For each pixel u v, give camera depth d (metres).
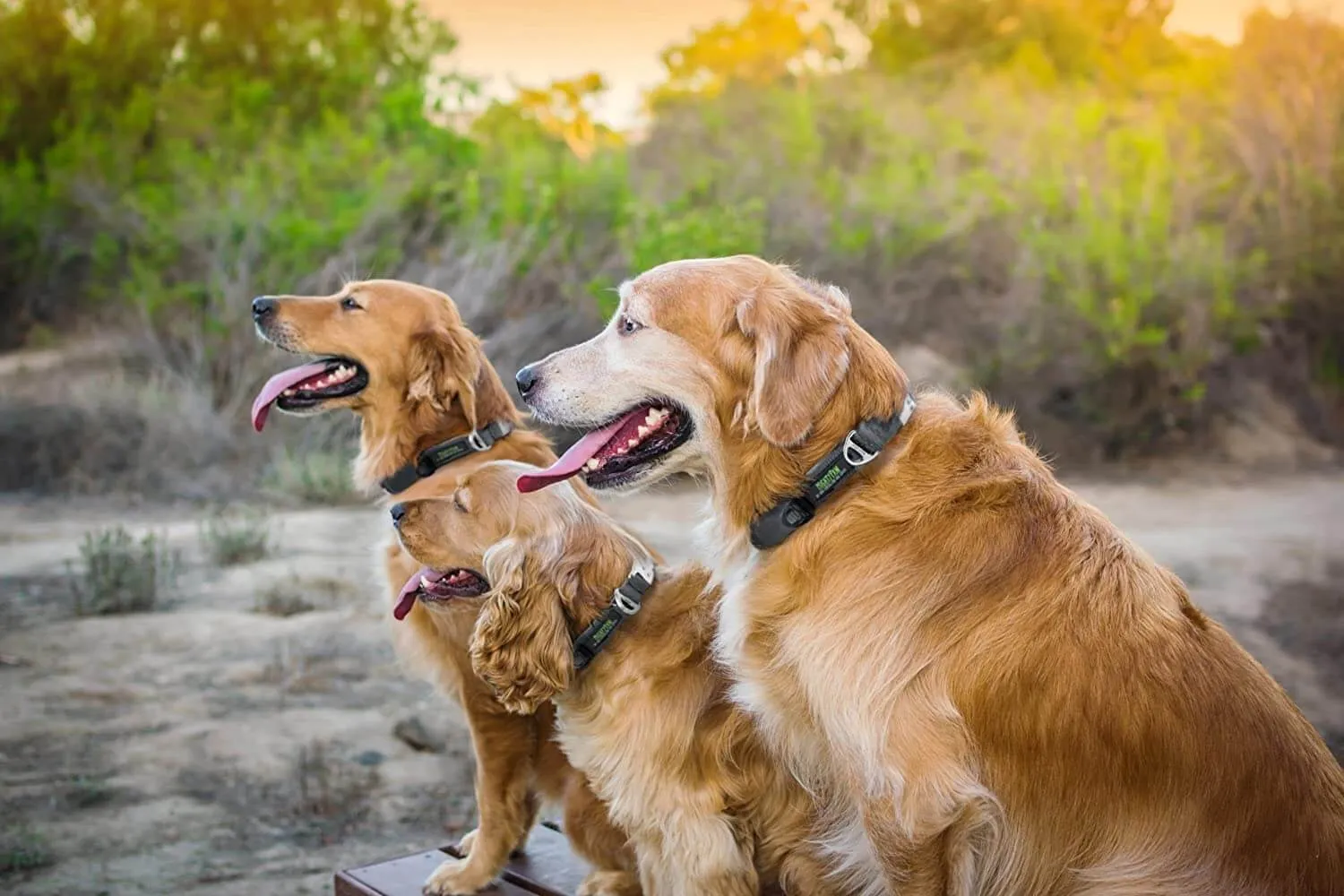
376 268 14.27
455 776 6.41
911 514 3.03
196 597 9.17
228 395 13.86
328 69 17.23
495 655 3.55
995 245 15.07
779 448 3.13
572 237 14.71
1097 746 2.87
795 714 3.13
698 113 17.02
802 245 15.09
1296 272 15.18
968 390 13.87
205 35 17.67
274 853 5.55
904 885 2.95
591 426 3.39
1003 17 18.53
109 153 16.20
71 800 6.04
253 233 14.26
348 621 8.64
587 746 3.56
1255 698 2.93
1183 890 2.83
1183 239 14.84
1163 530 10.56
